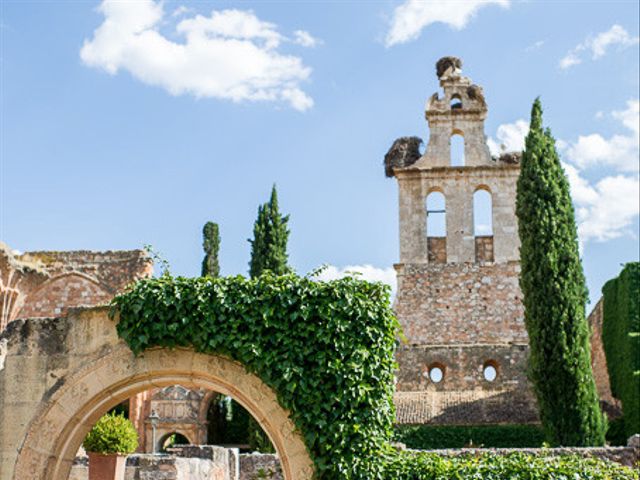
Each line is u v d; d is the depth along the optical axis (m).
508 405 40.12
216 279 14.16
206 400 46.16
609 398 43.94
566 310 32.81
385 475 13.98
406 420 38.75
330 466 13.48
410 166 54.94
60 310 42.38
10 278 41.47
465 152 55.56
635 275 41.09
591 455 22.59
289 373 13.62
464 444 36.72
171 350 14.08
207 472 21.77
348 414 13.68
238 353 13.80
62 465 14.04
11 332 14.45
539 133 36.59
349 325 13.98
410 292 51.56
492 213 53.28
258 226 49.22
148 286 14.13
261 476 23.45
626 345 40.03
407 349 43.75
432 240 54.50
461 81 56.97
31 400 14.18
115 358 14.12
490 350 43.41
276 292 14.01
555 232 34.19
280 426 13.78
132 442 19.23
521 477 15.22
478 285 51.41
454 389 42.75
